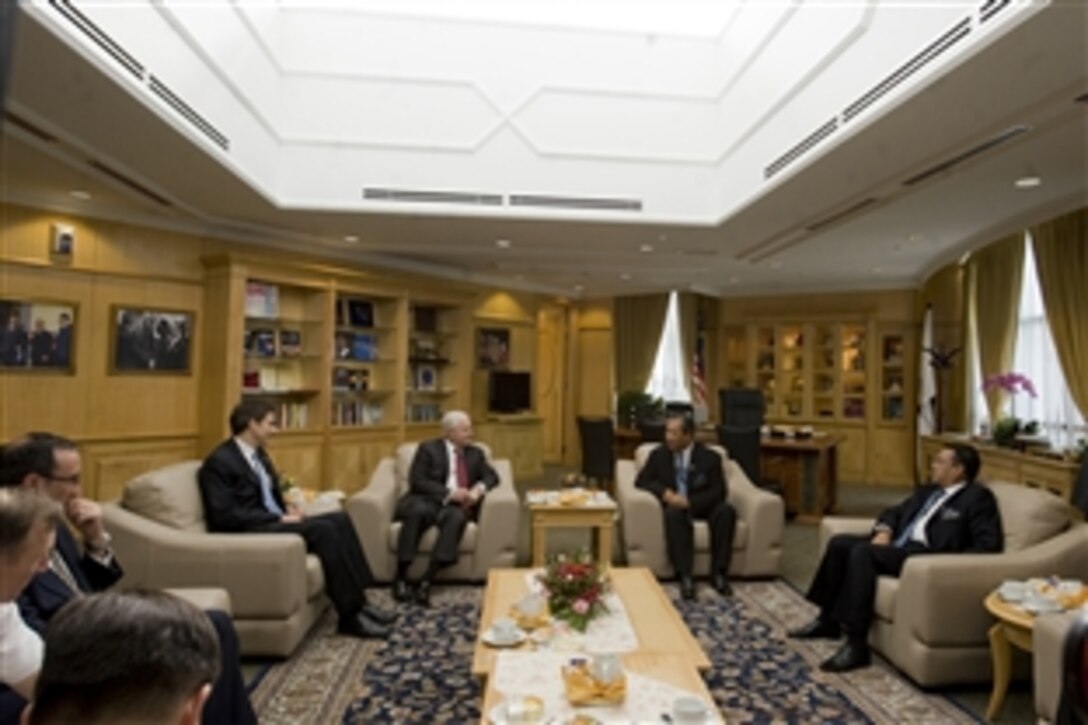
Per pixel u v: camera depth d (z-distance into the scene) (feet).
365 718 8.41
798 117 13.42
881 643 10.27
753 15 15.44
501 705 6.16
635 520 14.19
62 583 6.61
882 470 29.17
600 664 6.49
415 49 17.06
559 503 13.88
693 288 31.83
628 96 17.71
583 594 8.71
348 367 23.48
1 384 15.37
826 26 12.20
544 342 34.06
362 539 13.39
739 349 32.91
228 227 19.24
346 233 20.17
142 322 17.85
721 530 13.76
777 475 21.56
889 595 9.98
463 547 13.57
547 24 17.48
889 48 10.43
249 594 9.88
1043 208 16.98
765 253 22.49
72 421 16.49
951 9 9.07
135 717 2.64
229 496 10.98
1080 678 2.68
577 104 17.56
